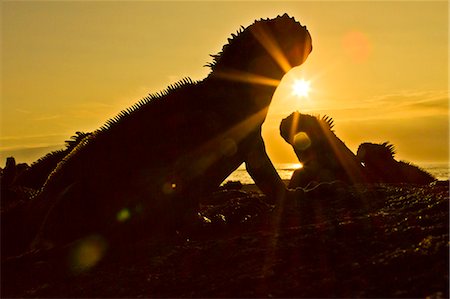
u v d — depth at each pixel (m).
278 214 1.14
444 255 0.77
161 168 1.19
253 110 1.26
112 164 1.18
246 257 0.89
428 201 1.03
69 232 1.13
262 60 1.25
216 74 1.25
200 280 0.84
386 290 0.72
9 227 1.15
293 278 0.79
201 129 1.21
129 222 1.16
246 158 1.29
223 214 1.24
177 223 1.20
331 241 0.90
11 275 0.98
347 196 1.19
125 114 1.24
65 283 0.91
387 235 0.88
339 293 0.73
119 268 0.95
